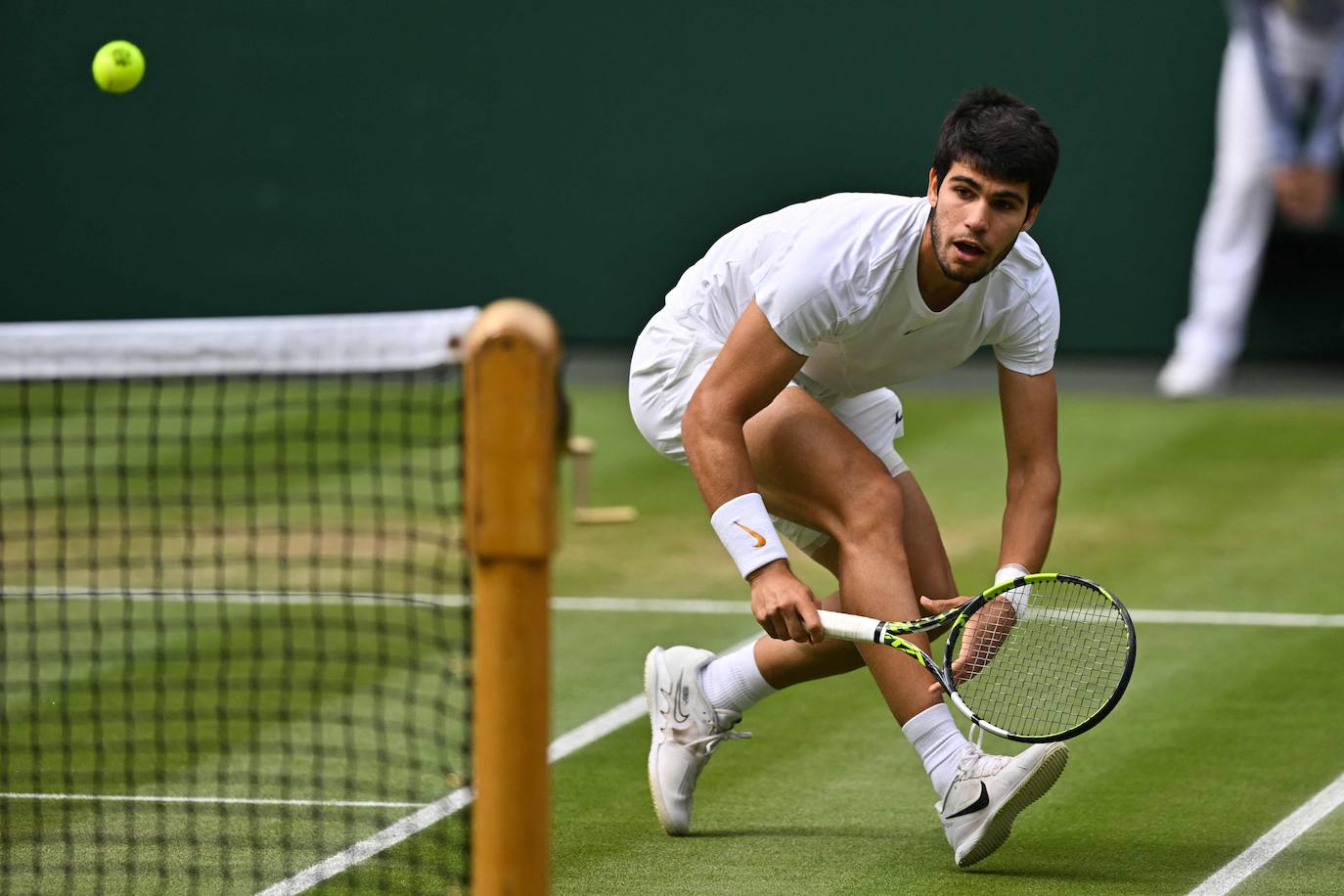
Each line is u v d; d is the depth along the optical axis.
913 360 13.30
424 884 12.41
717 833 13.91
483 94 44.06
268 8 44.34
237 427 35.97
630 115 43.66
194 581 24.02
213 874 12.66
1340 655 20.08
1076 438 35.31
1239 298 39.94
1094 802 14.73
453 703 17.73
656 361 13.91
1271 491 30.50
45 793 14.74
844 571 12.81
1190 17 41.47
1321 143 38.06
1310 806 14.55
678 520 28.69
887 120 42.62
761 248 13.38
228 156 44.88
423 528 27.83
